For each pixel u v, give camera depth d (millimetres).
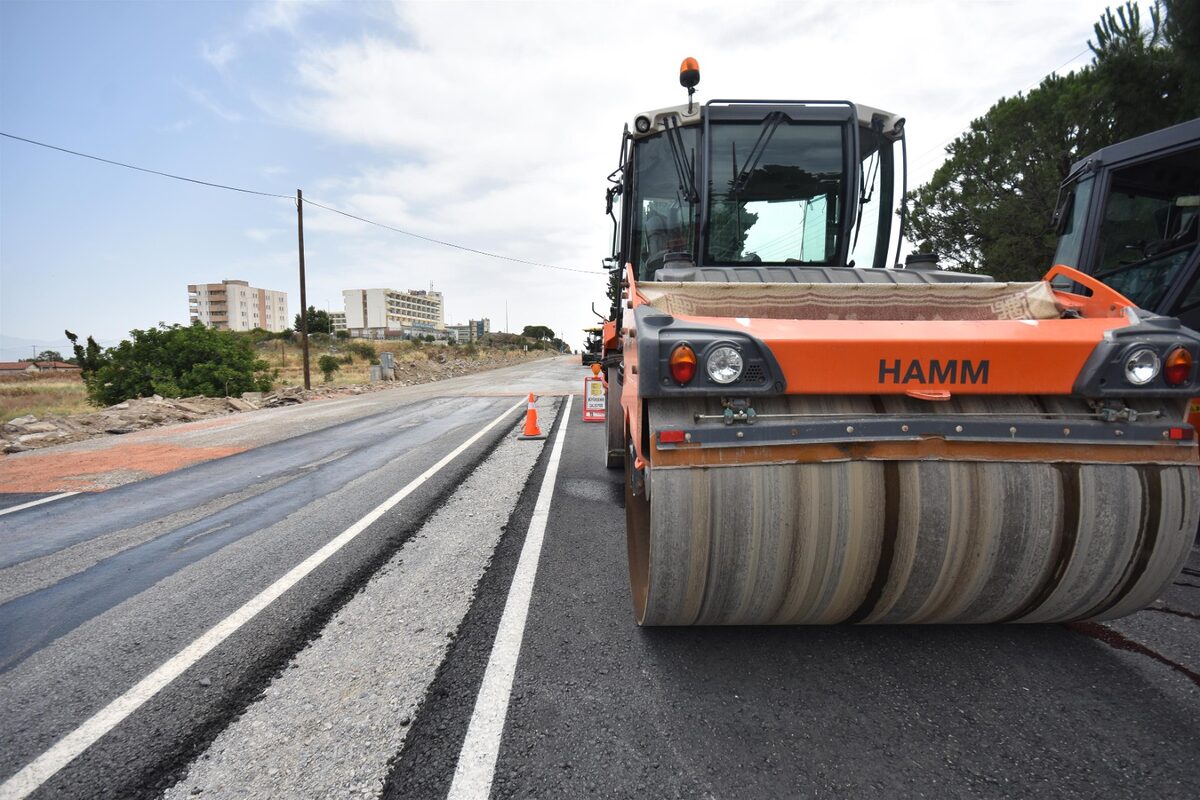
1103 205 5164
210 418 14141
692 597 2318
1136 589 2205
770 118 4559
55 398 22172
